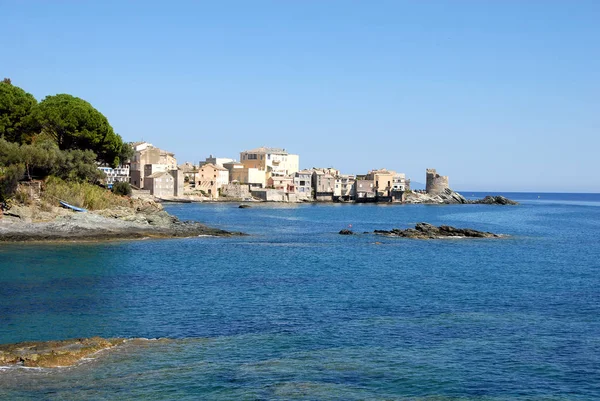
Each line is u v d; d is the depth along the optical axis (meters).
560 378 36.59
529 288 66.56
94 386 33.78
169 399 32.34
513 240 124.88
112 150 143.12
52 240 97.69
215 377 35.53
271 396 32.97
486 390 34.59
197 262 82.38
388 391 34.16
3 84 132.62
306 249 102.62
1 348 39.41
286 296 59.81
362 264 85.00
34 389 33.19
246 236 123.69
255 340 43.47
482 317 51.59
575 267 84.69
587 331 47.06
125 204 132.00
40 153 115.88
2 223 98.94
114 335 44.28
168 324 47.59
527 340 44.34
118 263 78.00
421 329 47.25
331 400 32.66
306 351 41.03
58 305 52.91
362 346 42.41
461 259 92.25
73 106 138.88
